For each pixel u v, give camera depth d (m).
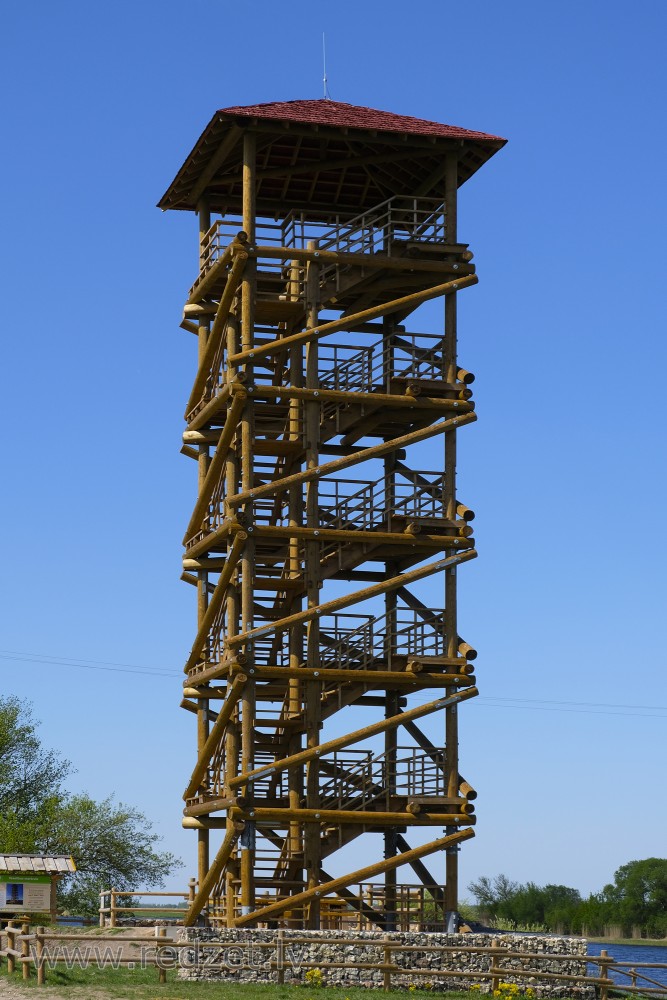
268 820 40.28
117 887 70.44
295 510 43.78
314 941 36.25
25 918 43.75
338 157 45.81
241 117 42.31
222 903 44.38
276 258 42.38
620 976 42.22
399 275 43.56
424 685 41.97
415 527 41.91
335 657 42.25
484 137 44.03
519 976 37.06
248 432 41.78
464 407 42.78
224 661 41.62
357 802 41.91
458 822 41.16
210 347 44.12
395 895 43.53
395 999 33.97
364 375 43.34
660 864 108.81
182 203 48.12
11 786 73.62
